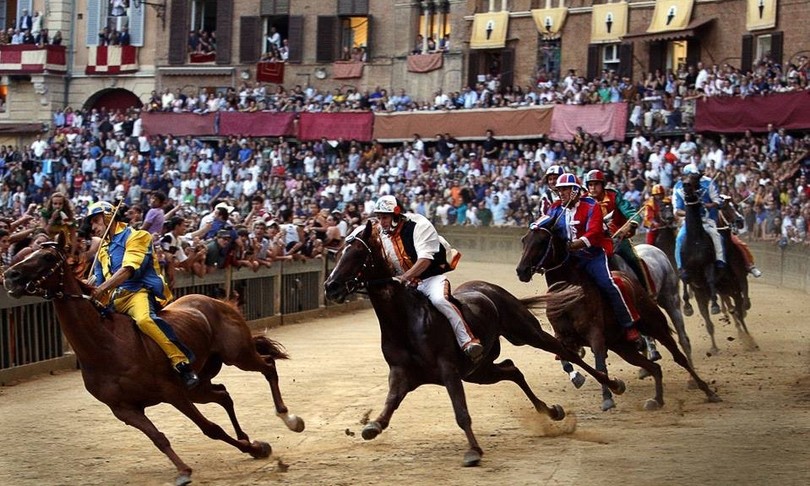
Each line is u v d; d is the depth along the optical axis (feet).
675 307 48.60
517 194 122.72
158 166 144.25
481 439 36.19
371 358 56.39
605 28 142.10
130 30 177.68
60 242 30.63
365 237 32.37
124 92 179.93
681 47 136.98
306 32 166.09
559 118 128.47
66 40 180.14
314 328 72.02
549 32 146.61
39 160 149.18
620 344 41.01
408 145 138.21
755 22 128.67
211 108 154.10
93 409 42.75
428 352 32.76
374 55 162.40
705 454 32.65
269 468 32.76
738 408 40.93
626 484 29.27
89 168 146.72
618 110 123.03
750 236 103.14
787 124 110.11
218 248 64.59
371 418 40.16
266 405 43.39
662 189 57.57
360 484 30.37
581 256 39.75
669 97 120.57
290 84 166.71
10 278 29.53
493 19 151.02
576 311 39.60
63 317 30.48
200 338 33.32
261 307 71.00
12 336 49.21
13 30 180.96
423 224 33.47
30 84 179.22
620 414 40.32
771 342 60.44
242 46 170.09
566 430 37.04
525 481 29.99
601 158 116.37
